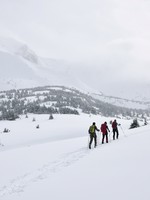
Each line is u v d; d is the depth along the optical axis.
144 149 12.33
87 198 6.66
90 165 11.10
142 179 7.38
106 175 8.72
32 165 14.19
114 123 22.70
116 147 15.28
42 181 9.84
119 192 6.64
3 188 9.91
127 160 10.50
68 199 6.86
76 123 158.00
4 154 20.66
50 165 13.49
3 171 13.41
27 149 22.47
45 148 21.86
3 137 112.56
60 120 166.62
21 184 10.06
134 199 5.95
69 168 11.49
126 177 7.95
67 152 18.00
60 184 8.71
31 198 7.61
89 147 18.42
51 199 7.13
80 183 8.31
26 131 130.75
